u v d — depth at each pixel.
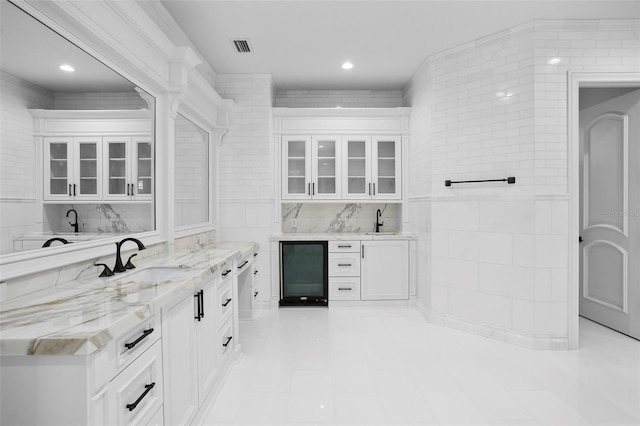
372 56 3.52
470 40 3.17
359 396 2.13
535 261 2.83
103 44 1.81
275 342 3.01
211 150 3.87
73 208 1.71
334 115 4.17
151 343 1.37
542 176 2.83
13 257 1.36
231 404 2.06
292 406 2.03
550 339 2.83
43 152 1.54
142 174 2.35
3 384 0.99
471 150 3.20
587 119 3.42
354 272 4.03
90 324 1.06
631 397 2.11
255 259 3.78
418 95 3.85
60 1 1.46
